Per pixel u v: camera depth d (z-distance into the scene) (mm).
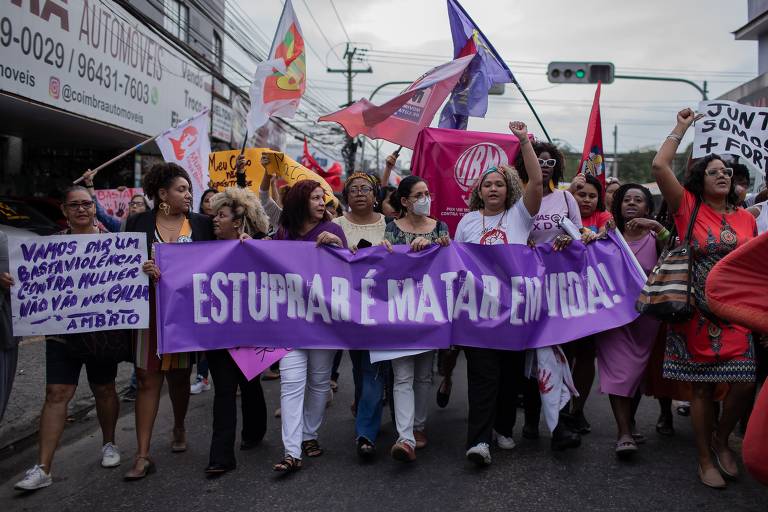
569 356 4840
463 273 4324
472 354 4281
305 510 3609
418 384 4570
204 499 3797
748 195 7984
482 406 4180
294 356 4277
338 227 4578
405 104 6266
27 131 13016
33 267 4039
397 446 4098
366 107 6051
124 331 4199
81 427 5379
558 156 4750
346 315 4320
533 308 4328
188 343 4188
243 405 4656
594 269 4465
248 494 3852
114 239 4145
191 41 18516
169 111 14523
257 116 6086
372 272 4387
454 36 6402
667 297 3852
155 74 13719
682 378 3961
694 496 3725
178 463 4426
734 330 3824
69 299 4066
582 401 4820
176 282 4203
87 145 15742
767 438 2824
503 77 6207
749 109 5230
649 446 4625
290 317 4332
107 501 3807
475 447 4098
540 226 4684
